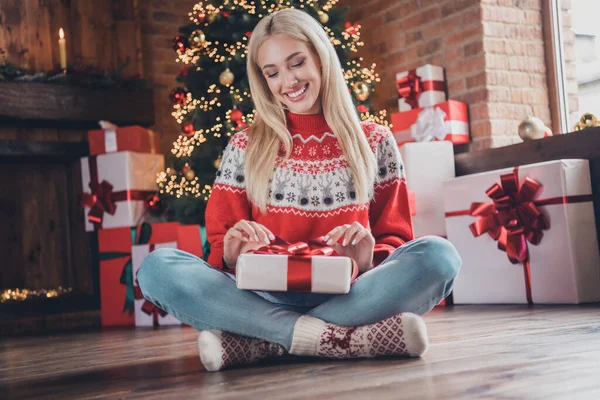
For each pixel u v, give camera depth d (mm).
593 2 3516
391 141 1793
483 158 3400
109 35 4375
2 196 4172
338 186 1700
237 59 3367
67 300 3979
